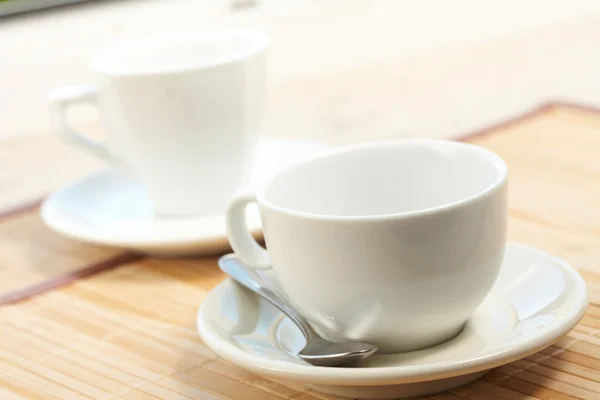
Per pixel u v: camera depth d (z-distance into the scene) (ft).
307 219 1.75
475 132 2.55
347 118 2.81
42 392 1.87
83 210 2.37
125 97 2.24
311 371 1.69
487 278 1.78
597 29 3.29
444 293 1.75
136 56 2.40
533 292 1.85
